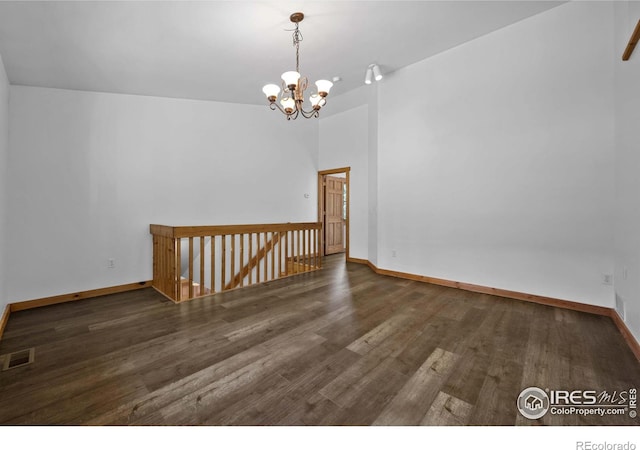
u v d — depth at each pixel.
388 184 4.43
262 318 2.68
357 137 5.71
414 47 3.50
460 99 3.56
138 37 2.72
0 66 2.64
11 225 3.01
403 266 4.27
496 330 2.40
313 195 6.26
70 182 3.36
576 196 2.84
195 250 4.97
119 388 1.63
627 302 2.28
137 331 2.41
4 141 2.79
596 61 2.70
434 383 1.66
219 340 2.23
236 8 2.50
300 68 3.74
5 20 2.25
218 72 3.61
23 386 1.65
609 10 2.62
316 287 3.76
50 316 2.81
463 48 3.50
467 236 3.58
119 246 3.69
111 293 3.60
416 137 4.04
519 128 3.14
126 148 3.74
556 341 2.20
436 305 3.03
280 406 1.47
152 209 3.95
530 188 3.09
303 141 5.98
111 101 3.64
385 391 1.59
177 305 3.08
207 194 4.49
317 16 2.72
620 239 2.48
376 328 2.44
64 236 3.32
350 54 3.52
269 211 5.33
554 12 2.89
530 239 3.11
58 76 3.09
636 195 2.12
